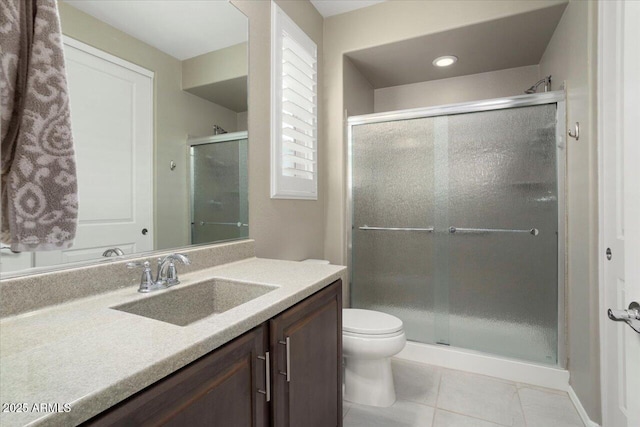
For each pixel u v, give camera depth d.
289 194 2.03
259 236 1.80
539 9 1.92
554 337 1.96
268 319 0.93
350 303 2.52
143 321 0.79
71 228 0.55
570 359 1.86
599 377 1.50
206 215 1.48
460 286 2.21
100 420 0.49
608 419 1.42
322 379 1.25
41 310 0.86
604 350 1.45
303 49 2.15
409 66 2.73
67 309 0.88
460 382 2.00
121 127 1.12
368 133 2.48
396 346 1.69
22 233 0.50
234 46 1.62
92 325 0.77
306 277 1.27
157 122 1.26
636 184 0.81
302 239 2.24
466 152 2.18
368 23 2.39
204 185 1.47
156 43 1.26
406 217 2.37
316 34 2.43
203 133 1.46
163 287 1.11
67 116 0.55
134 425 0.55
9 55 0.47
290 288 1.10
